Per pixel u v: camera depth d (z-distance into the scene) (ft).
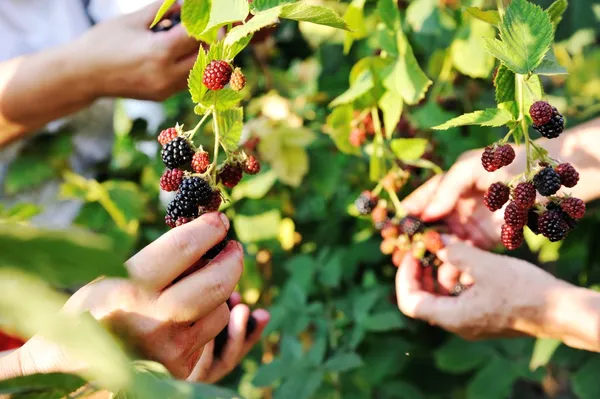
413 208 2.87
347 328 3.20
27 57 2.73
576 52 3.82
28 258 0.84
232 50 1.72
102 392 1.43
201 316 1.66
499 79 1.82
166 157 1.78
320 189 3.21
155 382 1.15
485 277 2.55
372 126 2.78
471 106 3.38
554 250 3.09
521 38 1.71
